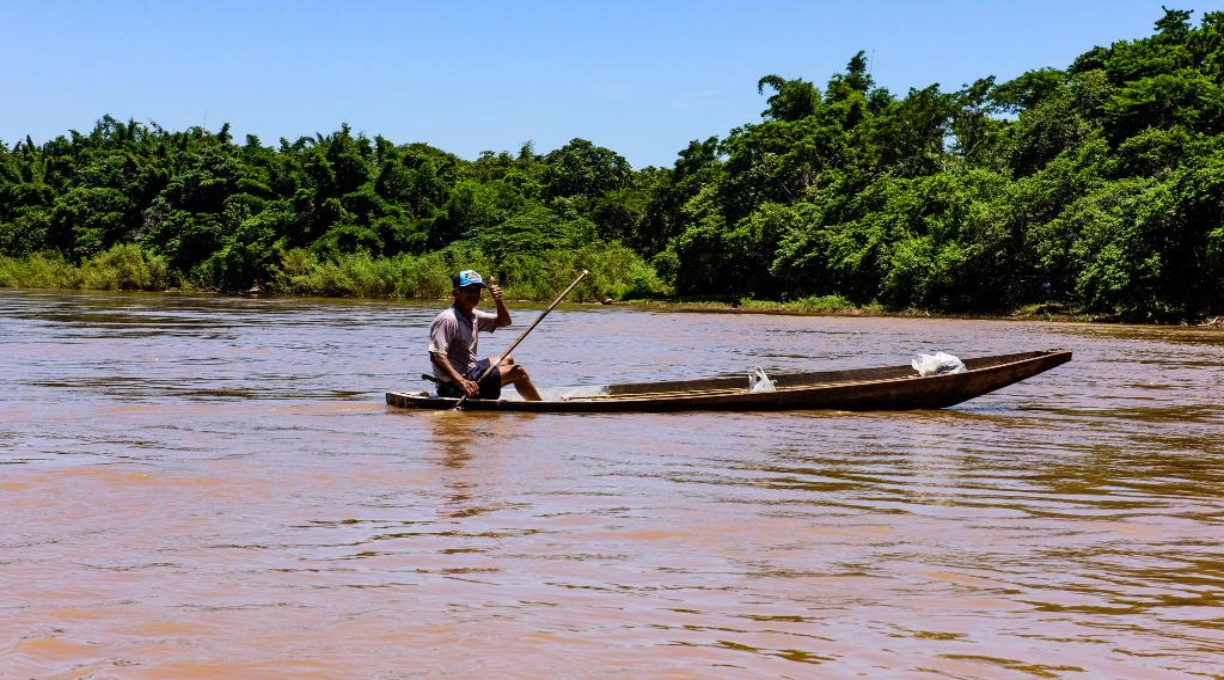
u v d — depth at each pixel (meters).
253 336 20.39
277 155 69.81
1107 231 35.56
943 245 41.75
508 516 4.56
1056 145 45.53
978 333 26.38
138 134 87.19
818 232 47.56
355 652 2.79
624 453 6.52
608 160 89.62
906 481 5.61
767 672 2.67
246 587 3.40
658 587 3.45
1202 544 4.16
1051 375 13.32
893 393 9.09
